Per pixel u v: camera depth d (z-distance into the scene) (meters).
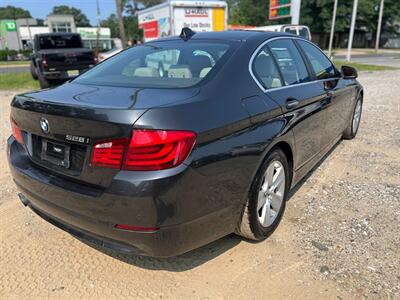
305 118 3.26
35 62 13.96
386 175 4.25
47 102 2.33
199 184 2.14
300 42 3.82
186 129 2.07
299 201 3.60
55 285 2.47
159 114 2.03
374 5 53.19
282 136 2.82
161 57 3.08
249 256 2.74
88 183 2.18
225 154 2.28
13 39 64.38
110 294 2.39
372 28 56.41
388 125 6.56
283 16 20.06
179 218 2.10
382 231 3.05
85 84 2.88
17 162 2.70
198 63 2.78
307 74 3.66
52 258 2.76
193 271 2.59
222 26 18.47
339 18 51.75
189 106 2.19
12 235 3.05
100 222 2.16
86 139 2.12
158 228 2.06
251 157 2.48
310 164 3.72
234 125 2.36
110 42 64.75
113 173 2.06
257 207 2.72
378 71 18.58
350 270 2.56
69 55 13.06
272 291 2.38
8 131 6.34
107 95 2.40
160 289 2.43
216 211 2.32
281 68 3.21
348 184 4.00
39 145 2.49
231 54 2.82
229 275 2.54
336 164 4.61
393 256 2.72
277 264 2.64
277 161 2.91
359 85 5.41
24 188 2.62
